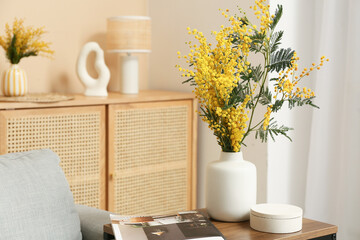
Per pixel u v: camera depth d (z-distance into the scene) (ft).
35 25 10.69
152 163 10.44
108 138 9.74
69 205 6.64
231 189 6.43
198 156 11.38
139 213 10.32
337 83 9.86
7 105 8.53
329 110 9.95
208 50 6.48
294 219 6.07
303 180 10.59
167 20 11.87
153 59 12.32
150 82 12.47
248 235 5.99
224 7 10.53
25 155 6.73
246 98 6.36
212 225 5.98
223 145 6.60
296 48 10.18
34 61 10.75
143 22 10.81
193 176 11.07
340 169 9.84
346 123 9.60
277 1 9.80
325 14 9.80
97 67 10.25
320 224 6.40
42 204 6.30
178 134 10.79
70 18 11.17
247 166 6.49
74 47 11.27
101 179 9.74
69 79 11.25
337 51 9.81
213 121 6.49
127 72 10.88
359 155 9.52
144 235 5.60
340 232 9.80
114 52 10.82
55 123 9.08
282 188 10.28
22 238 5.98
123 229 5.74
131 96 10.25
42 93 10.57
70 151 9.30
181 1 11.49
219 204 6.48
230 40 6.37
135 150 10.15
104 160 9.75
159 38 12.12
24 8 10.53
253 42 6.31
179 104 10.77
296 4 10.11
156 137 10.45
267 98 6.45
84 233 7.02
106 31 11.70
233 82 6.41
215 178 6.50
